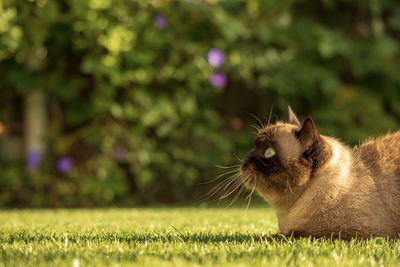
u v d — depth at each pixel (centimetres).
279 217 494
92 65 993
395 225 444
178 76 1045
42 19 998
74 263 312
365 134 1107
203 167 1102
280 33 1119
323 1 1184
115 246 401
